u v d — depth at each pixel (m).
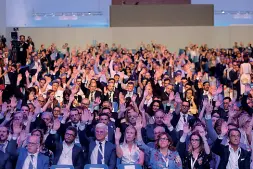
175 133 9.66
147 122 10.66
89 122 9.85
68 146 8.56
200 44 27.16
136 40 27.16
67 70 18.78
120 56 22.48
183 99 13.56
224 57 22.98
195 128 8.57
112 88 14.36
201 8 27.19
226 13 29.95
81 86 15.15
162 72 18.89
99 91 14.43
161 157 8.11
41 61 22.05
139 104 13.12
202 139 8.25
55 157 8.54
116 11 27.20
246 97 14.14
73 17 29.81
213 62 22.97
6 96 16.78
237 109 11.87
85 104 11.47
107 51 25.14
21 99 15.25
